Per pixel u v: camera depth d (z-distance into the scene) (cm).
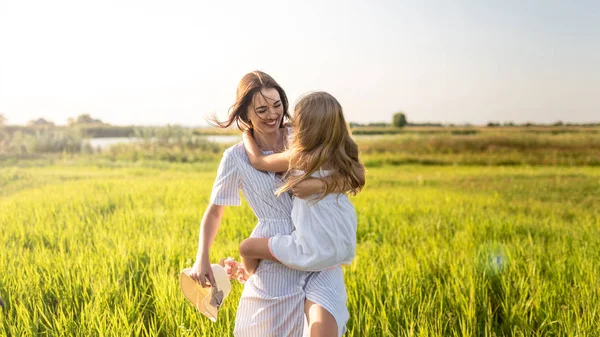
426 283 512
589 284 512
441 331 401
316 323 277
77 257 585
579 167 2220
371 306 437
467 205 1112
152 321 421
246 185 307
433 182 1698
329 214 291
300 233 288
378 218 938
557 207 1198
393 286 489
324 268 290
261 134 321
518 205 1201
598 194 1425
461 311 451
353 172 296
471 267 548
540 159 2328
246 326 300
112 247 652
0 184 1426
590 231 860
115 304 435
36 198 1135
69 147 2238
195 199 1152
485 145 2523
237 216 919
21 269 544
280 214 307
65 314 439
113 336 381
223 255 615
